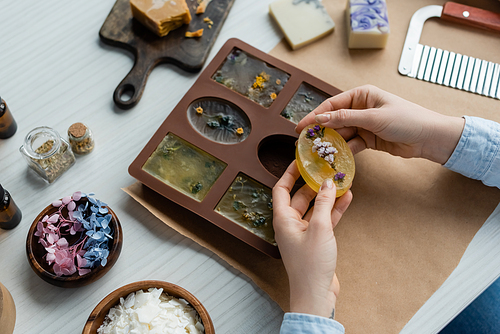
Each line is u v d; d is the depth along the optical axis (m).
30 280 0.64
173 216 0.67
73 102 0.74
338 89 0.72
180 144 0.69
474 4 0.82
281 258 0.63
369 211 0.69
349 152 0.64
